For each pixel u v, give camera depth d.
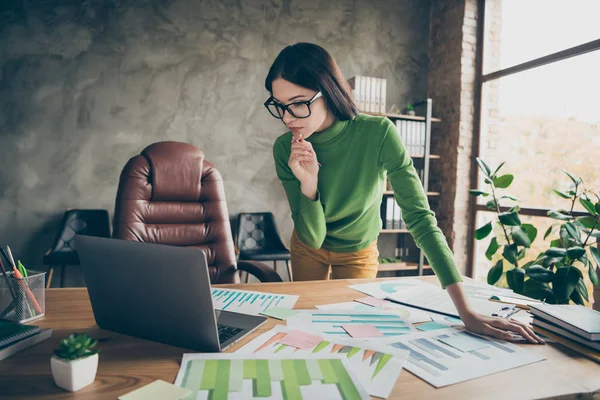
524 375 0.71
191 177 1.79
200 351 0.78
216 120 3.62
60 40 3.26
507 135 3.47
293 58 1.13
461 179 3.77
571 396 0.65
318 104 1.18
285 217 3.79
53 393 0.62
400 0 4.04
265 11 3.70
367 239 1.53
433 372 0.71
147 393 0.61
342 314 1.01
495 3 3.61
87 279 0.86
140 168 1.71
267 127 3.74
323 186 1.42
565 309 0.95
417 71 4.11
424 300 1.14
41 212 3.27
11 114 3.20
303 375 0.67
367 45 3.95
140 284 0.78
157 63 3.47
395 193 1.24
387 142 1.27
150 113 3.47
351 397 0.61
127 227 1.63
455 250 3.79
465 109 3.75
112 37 3.37
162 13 3.47
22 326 0.83
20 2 3.17
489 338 0.87
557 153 3.03
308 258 1.59
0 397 0.60
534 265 2.42
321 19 3.83
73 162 3.32
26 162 3.24
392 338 0.86
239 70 3.65
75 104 3.31
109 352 0.77
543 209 3.10
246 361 0.73
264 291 1.22
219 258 1.75
